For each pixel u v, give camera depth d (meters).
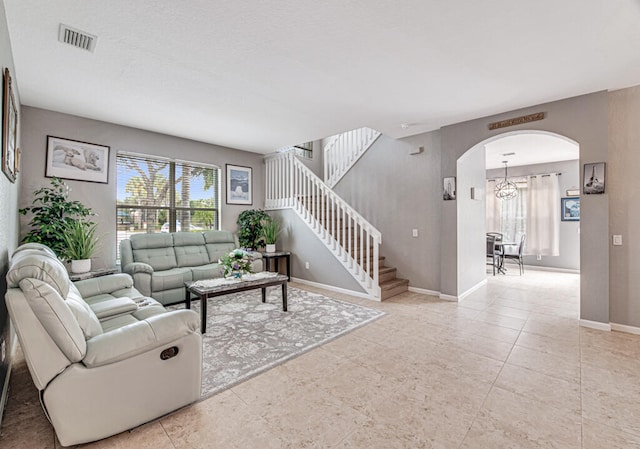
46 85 3.11
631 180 3.19
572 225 7.02
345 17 2.04
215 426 1.76
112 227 4.38
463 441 1.63
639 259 3.16
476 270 5.29
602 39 2.29
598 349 2.78
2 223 2.05
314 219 5.47
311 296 4.67
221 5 1.91
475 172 5.20
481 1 1.88
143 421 1.74
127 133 4.52
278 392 2.11
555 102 3.49
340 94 3.32
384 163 5.44
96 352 1.60
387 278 4.98
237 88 3.16
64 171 3.95
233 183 5.97
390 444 1.61
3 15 1.91
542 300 4.50
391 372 2.38
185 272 4.30
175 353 1.85
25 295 1.48
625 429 1.72
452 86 3.11
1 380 1.91
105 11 1.98
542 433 1.69
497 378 2.28
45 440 1.65
